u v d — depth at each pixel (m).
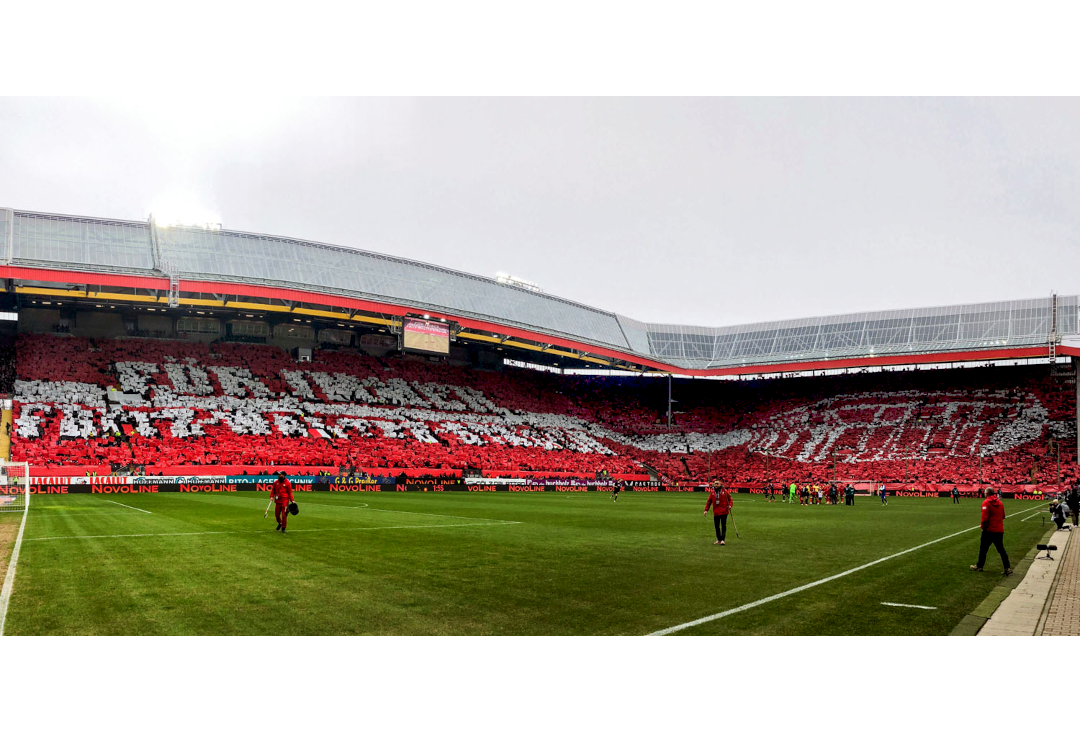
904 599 11.29
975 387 76.25
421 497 42.72
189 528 20.33
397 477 54.00
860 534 22.72
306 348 70.50
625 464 72.31
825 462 71.00
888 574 13.83
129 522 21.84
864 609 10.52
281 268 58.97
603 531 22.41
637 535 21.23
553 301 81.19
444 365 81.38
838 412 79.44
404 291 65.44
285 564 13.90
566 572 13.56
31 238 49.75
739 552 17.19
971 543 20.19
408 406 69.12
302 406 61.88
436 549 16.78
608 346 77.19
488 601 10.76
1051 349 65.25
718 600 11.05
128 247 53.00
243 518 23.97
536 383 87.56
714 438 81.31
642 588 11.97
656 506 38.78
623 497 50.50
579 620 9.66
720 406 87.94
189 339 65.44
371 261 66.12
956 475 63.19
